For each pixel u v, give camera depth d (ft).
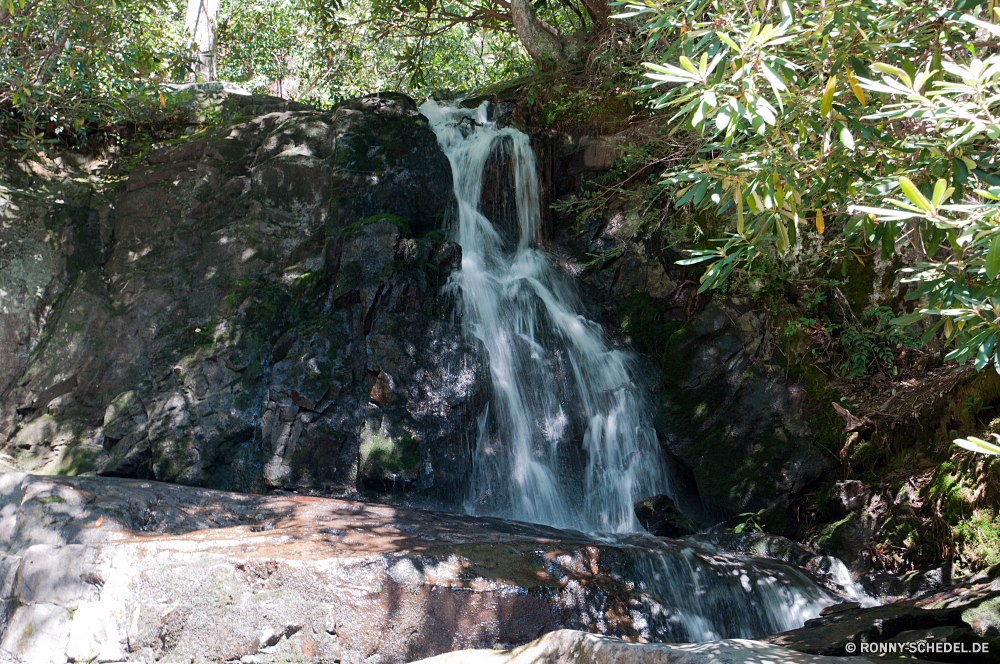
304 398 26.21
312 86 60.44
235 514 20.56
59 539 17.74
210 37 55.01
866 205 13.38
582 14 40.78
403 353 27.04
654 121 32.89
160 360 29.91
